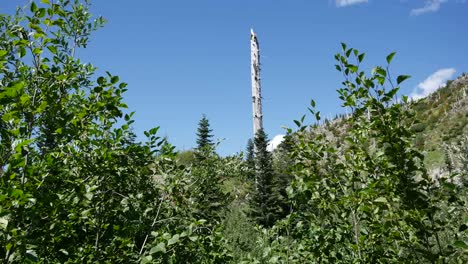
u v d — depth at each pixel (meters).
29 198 2.41
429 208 3.18
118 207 4.03
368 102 3.31
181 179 4.07
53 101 2.99
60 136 3.06
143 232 3.97
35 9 3.13
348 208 4.00
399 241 3.44
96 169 3.69
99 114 3.66
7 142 2.50
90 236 3.89
